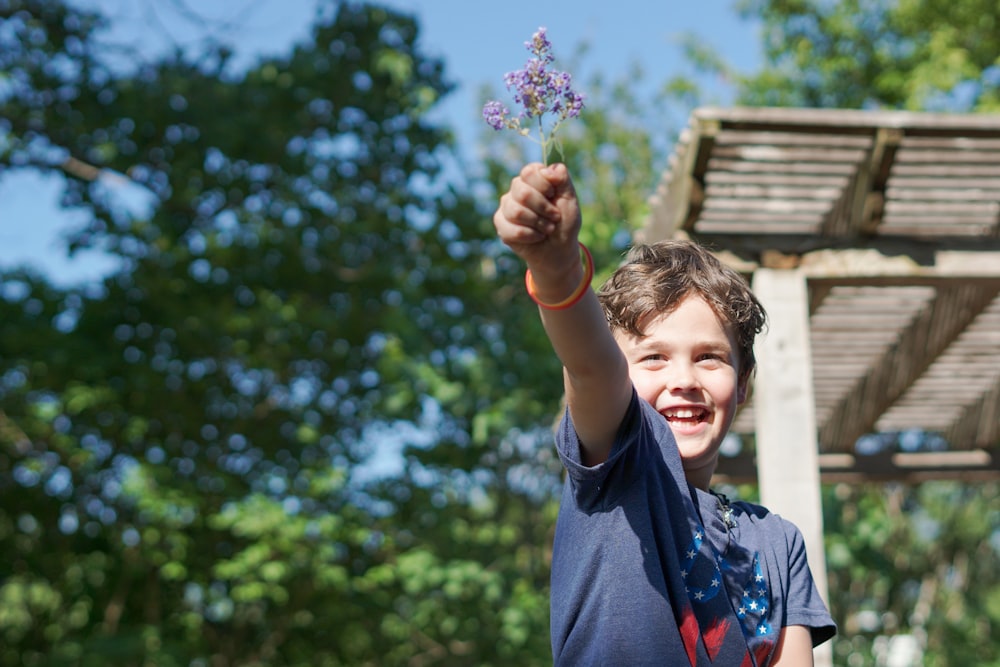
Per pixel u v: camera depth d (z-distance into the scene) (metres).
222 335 11.65
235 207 12.40
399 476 12.10
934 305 6.84
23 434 11.77
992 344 7.45
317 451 12.39
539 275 1.48
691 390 1.85
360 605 11.75
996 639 17.53
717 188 5.40
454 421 11.75
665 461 1.76
